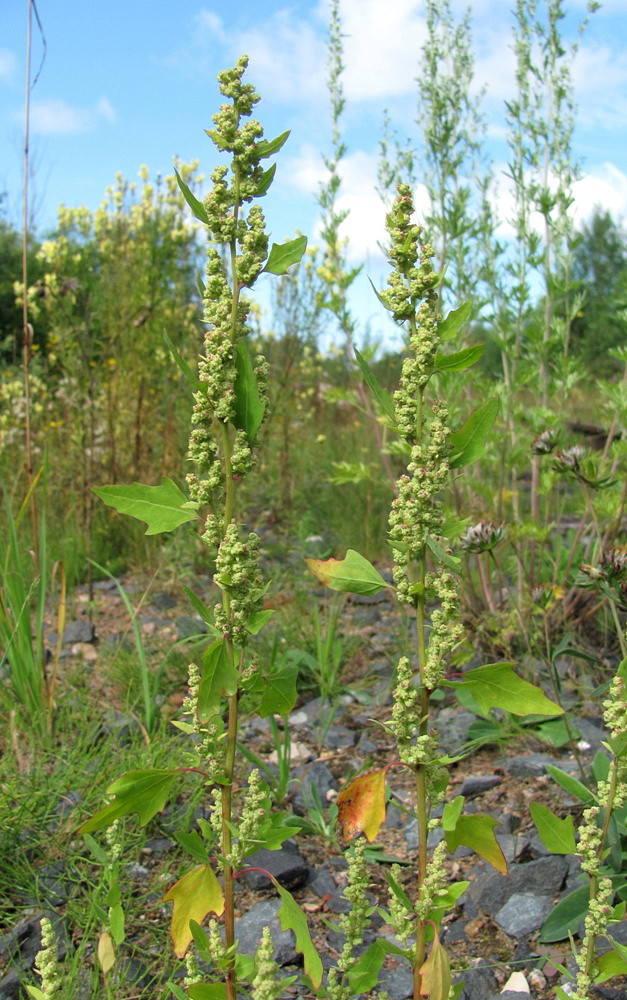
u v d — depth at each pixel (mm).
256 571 1390
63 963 2043
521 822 2645
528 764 2914
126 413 6543
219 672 1340
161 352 6457
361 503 6305
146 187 7250
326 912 2354
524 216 3955
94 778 2752
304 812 2857
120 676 3734
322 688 3533
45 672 3363
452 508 4035
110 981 1985
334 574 1463
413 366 1407
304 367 8156
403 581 1443
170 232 6988
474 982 2037
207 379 1356
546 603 3078
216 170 1368
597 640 4004
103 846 2504
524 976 2055
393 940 2197
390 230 1426
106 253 7234
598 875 1542
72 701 3484
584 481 3061
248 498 6891
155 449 6699
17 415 6609
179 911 1440
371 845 2652
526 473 6262
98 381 6391
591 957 1572
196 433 1393
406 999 1992
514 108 3951
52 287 6191
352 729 3436
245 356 1364
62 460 6297
